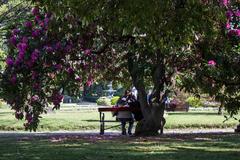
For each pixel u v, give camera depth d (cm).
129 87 2323
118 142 1783
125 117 2295
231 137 2025
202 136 2084
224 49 1534
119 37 1720
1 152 1465
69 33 1442
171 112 4222
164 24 895
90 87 1878
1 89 1450
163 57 1864
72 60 1562
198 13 872
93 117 3453
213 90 1622
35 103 1452
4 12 2702
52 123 2794
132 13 842
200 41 1556
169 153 1433
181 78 1867
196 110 4697
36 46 1455
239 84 1573
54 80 1487
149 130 2153
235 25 1422
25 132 2534
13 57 1490
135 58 1953
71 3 868
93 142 1789
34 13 1455
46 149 1538
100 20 1027
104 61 1950
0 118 3141
